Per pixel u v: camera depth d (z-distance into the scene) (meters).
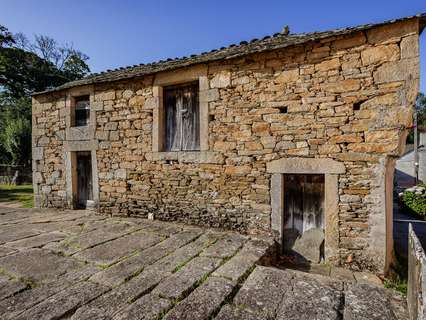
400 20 3.51
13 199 9.48
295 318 2.18
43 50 21.69
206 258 3.45
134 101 5.73
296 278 2.94
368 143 3.85
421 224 7.41
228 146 4.80
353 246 3.95
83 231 4.71
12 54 17.69
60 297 2.46
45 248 3.83
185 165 5.22
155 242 4.11
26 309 2.27
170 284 2.72
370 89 3.82
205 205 5.04
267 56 4.46
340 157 4.01
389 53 3.69
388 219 3.91
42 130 7.05
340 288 2.72
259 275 3.00
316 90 4.14
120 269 3.09
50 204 7.03
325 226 4.12
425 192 8.79
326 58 4.07
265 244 4.05
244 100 4.65
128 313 2.20
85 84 6.12
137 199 5.77
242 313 2.25
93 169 6.29
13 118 21.36
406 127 3.64
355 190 3.93
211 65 4.89
